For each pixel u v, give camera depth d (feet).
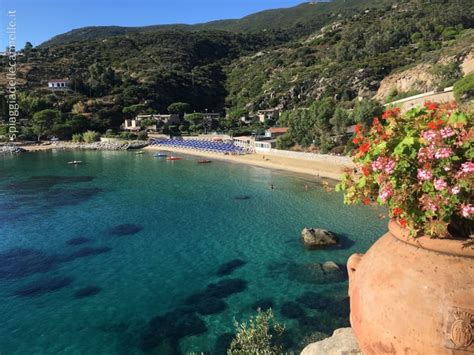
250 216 114.52
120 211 125.08
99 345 52.90
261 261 79.92
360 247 85.46
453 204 10.52
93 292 68.44
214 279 72.28
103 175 203.92
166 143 337.93
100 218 116.67
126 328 56.85
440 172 10.69
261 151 261.03
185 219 113.80
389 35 463.83
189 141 328.70
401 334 10.43
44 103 414.00
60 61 558.15
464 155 10.88
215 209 124.88
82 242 94.99
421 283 10.44
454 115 11.25
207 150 292.20
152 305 63.31
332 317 56.90
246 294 65.67
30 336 55.57
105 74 495.00
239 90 566.36
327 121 220.84
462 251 10.37
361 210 115.24
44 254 87.20
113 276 75.00
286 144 248.73
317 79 451.94
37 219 116.37
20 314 61.52
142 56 631.56
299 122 241.55
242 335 36.52
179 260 82.23
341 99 391.86
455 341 9.64
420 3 545.85
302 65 533.96
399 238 11.83
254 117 451.12
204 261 81.20
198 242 93.25
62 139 388.98
